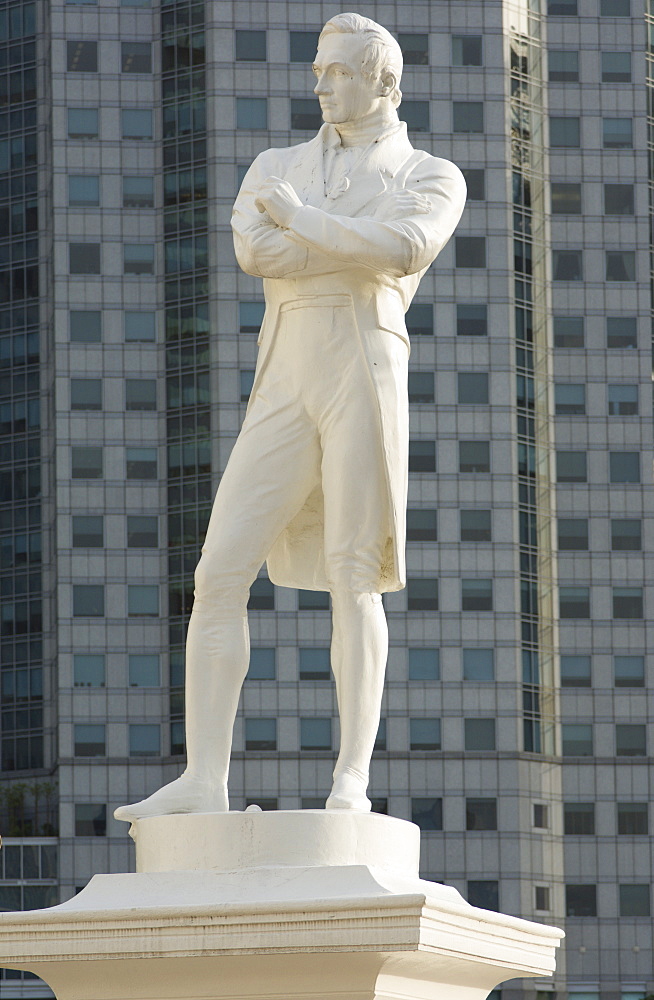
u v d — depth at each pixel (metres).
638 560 88.69
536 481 88.69
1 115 95.19
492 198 90.38
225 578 9.53
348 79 10.00
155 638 87.25
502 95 91.38
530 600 87.31
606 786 86.00
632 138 92.81
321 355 9.62
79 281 90.12
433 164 10.05
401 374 9.77
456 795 84.50
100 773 85.50
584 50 93.12
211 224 89.75
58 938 8.56
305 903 8.23
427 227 9.59
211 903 8.37
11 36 95.62
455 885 83.56
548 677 86.94
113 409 89.19
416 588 86.44
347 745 9.53
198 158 90.56
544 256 91.19
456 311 89.19
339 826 8.82
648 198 92.56
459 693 85.56
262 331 9.90
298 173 10.07
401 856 9.02
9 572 90.69
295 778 84.00
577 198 92.06
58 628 86.94
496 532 87.25
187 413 88.88
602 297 91.25
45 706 88.44
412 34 91.50
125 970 8.59
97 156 91.25
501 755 84.94
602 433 89.75
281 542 10.03
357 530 9.59
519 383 89.19
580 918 84.56
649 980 83.94
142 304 90.25
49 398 91.25
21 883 83.81
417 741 85.00
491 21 91.75
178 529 88.00
